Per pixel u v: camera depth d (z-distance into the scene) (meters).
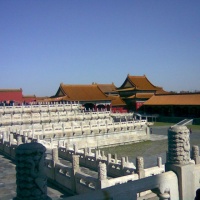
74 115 66.88
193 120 89.88
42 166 7.79
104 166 19.22
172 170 10.66
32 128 56.59
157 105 104.56
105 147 58.31
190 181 10.69
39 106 66.69
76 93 100.62
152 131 78.75
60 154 35.31
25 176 7.62
